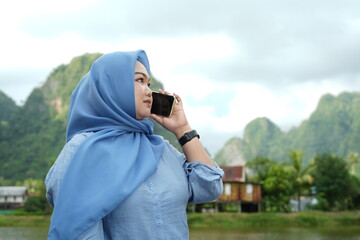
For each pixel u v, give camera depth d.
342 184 49.22
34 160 163.62
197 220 37.09
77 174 1.74
